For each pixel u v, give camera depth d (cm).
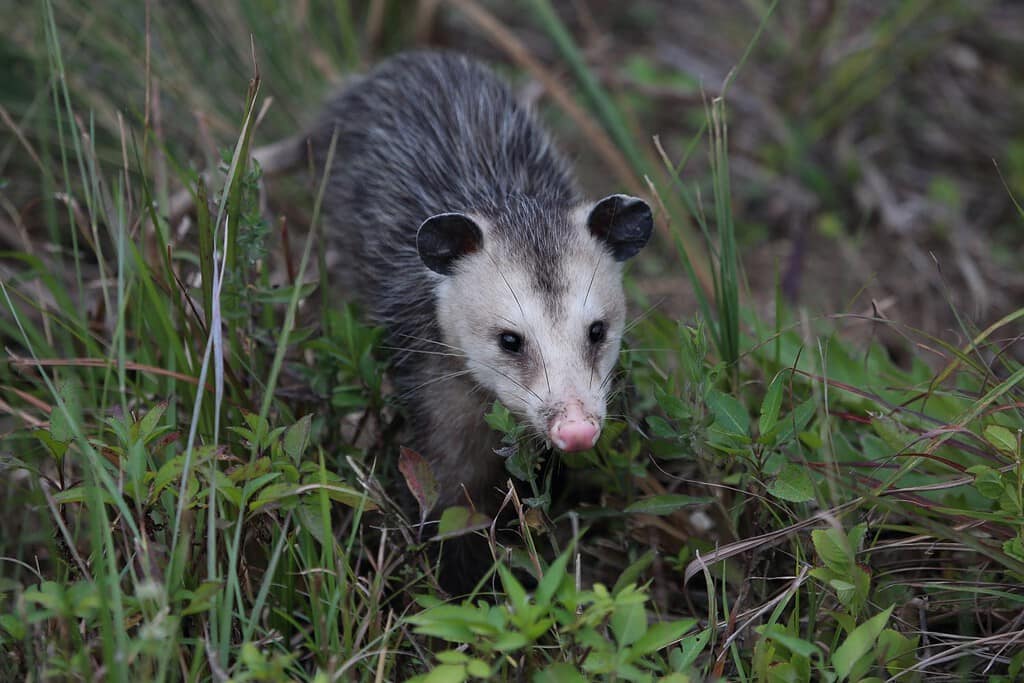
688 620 182
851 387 255
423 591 240
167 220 282
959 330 382
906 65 496
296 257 360
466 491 249
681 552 257
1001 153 473
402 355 280
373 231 303
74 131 267
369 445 289
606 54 492
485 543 279
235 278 261
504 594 236
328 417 278
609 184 439
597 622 182
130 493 210
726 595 246
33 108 334
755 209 456
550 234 257
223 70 406
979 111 496
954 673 216
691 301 391
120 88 378
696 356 241
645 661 202
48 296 322
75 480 237
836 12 464
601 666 184
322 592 223
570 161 354
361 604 219
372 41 464
